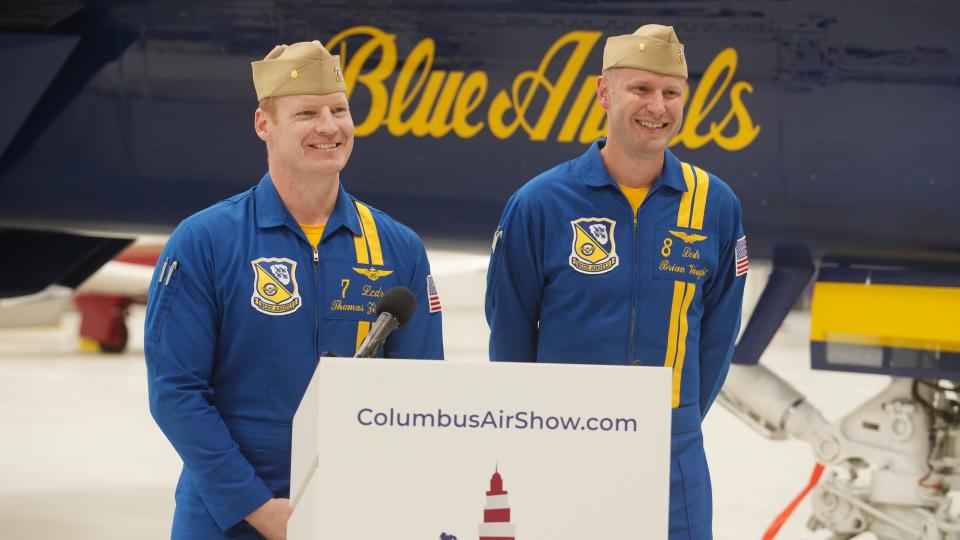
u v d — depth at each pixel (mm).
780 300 5375
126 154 5703
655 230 3973
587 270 3965
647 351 3951
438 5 5387
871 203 5086
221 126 5617
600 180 3977
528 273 4066
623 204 3979
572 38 5281
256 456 3514
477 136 5391
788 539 7500
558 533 2490
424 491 2482
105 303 18172
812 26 5070
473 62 5375
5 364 16688
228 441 3416
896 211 5074
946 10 4965
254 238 3566
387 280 3664
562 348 4004
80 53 5719
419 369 2484
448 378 2484
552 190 4031
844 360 5258
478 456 2488
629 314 3949
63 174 5789
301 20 5512
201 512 3490
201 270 3508
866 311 5207
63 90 5742
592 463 2500
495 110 5367
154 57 5652
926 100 5004
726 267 4070
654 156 3906
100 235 6230
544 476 2490
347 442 2477
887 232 5117
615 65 3840
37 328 23047
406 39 5426
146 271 17672
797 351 18734
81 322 18312
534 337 4176
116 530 7562
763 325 5414
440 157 5430
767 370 5773
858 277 5230
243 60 5574
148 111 5676
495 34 5344
